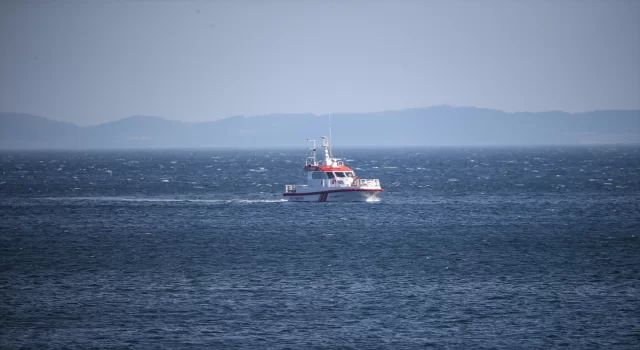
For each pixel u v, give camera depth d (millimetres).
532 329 176500
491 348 164750
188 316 187125
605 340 169250
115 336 172375
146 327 178625
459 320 183375
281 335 172750
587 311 190125
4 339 170375
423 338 170875
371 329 176875
